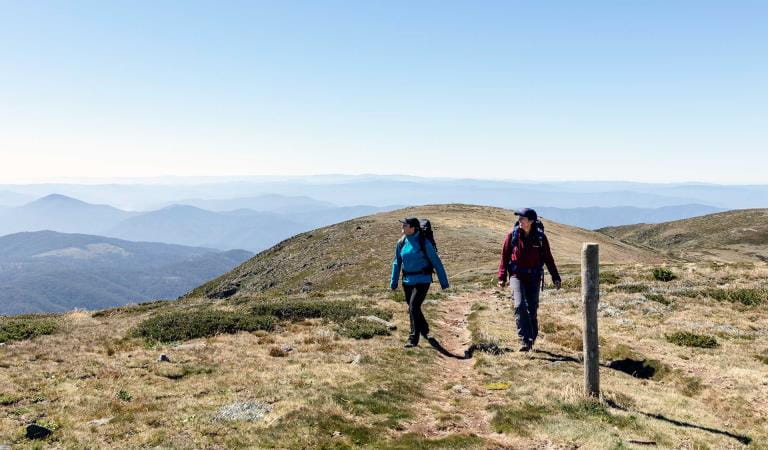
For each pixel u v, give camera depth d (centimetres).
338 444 745
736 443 798
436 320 1927
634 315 1836
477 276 4319
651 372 1198
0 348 1352
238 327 1667
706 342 1392
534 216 1310
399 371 1170
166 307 2778
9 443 731
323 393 953
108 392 984
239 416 846
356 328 1659
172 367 1178
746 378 1097
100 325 1927
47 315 2545
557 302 2191
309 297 2838
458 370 1236
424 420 879
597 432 793
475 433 823
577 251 7550
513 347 1400
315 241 10806
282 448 726
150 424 821
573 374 1134
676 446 769
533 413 888
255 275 10206
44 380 1052
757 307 1947
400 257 1410
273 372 1145
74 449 714
